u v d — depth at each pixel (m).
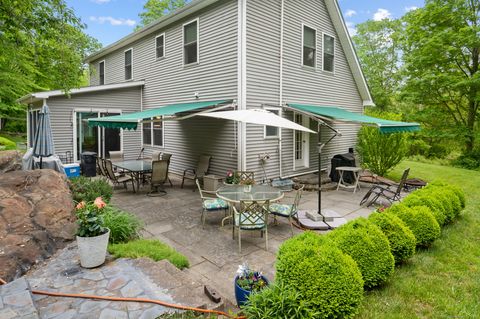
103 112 13.41
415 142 21.27
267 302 3.13
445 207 6.64
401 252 4.65
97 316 3.09
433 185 7.84
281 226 6.88
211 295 3.62
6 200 5.22
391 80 28.61
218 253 5.38
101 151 13.66
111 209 6.12
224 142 10.50
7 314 2.97
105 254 4.36
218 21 10.21
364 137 13.48
